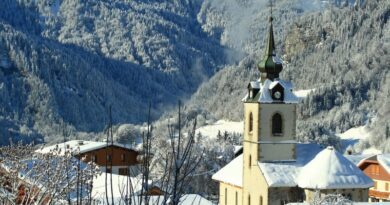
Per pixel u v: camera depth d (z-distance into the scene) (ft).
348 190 224.74
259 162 236.43
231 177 257.96
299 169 234.38
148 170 44.16
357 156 395.75
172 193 44.62
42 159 55.77
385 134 647.97
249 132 243.60
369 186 226.58
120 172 370.94
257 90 242.78
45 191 51.67
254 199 237.45
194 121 51.72
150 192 44.73
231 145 385.50
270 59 244.83
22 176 56.80
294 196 229.45
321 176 223.92
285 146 238.07
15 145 74.64
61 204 51.39
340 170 226.58
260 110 237.04
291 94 240.12
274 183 226.58
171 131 48.19
